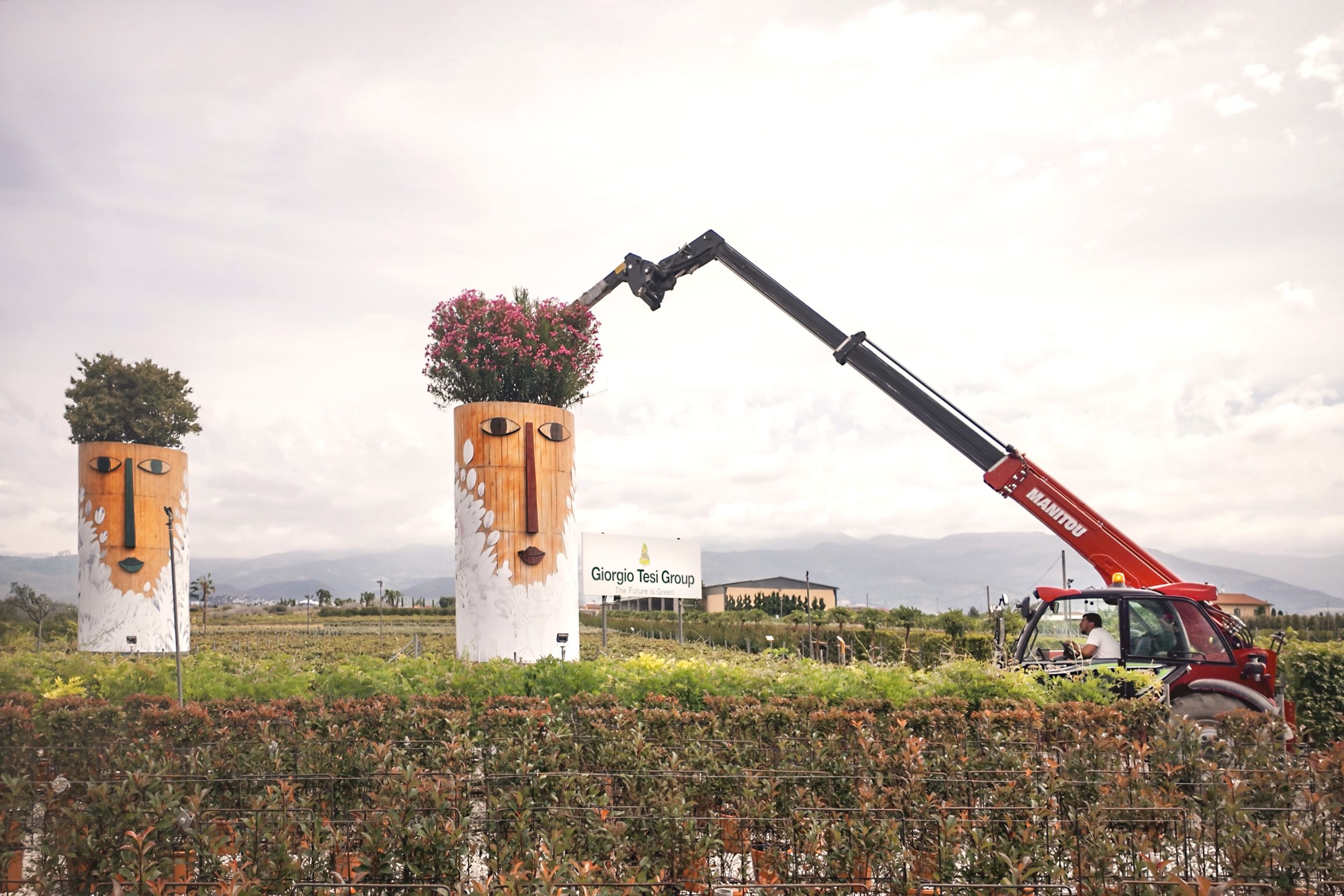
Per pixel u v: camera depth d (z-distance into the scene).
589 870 5.69
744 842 7.13
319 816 6.94
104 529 24.02
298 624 45.84
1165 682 12.94
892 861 6.38
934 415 17.58
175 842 6.76
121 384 24.62
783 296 19.45
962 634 33.53
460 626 18.22
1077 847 6.53
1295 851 6.39
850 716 9.17
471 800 7.38
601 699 10.61
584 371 19.52
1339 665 16.02
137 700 9.82
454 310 18.56
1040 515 16.38
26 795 7.38
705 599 80.75
